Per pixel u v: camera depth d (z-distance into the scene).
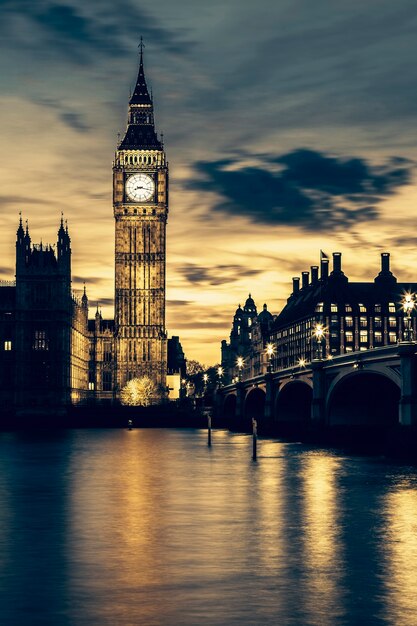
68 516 58.59
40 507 63.03
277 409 185.75
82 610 35.47
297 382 164.12
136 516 58.47
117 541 49.25
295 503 64.88
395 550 46.62
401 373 109.94
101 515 58.94
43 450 130.75
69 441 159.88
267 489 74.06
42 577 40.78
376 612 35.06
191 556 45.19
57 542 49.06
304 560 44.16
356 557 44.84
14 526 54.47
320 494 70.38
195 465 99.81
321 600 36.78
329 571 41.81
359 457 110.62
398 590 38.28
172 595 37.59
